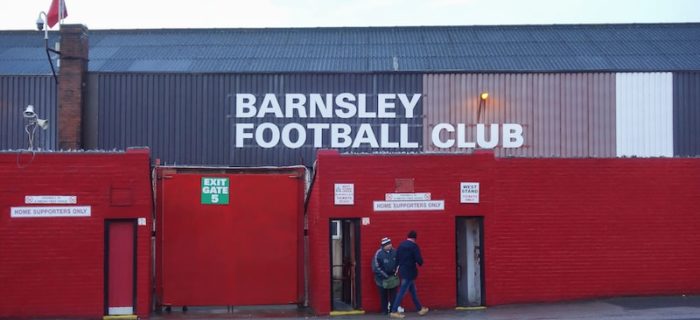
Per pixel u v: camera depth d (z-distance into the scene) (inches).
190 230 672.4
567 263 671.8
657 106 1079.6
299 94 1082.7
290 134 1080.2
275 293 679.7
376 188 656.4
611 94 1080.8
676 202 687.1
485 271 663.1
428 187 662.5
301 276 689.6
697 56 1151.0
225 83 1082.7
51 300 628.7
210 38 1291.8
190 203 674.2
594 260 674.8
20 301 625.9
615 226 679.1
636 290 677.9
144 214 641.0
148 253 639.8
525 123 1078.4
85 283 632.4
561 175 676.7
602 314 593.6
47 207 632.4
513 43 1240.2
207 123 1078.4
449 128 1079.0
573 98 1079.6
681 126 1078.4
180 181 673.6
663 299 666.8
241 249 677.9
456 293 657.6
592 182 679.7
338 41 1272.1
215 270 673.0
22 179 631.2
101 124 1075.9
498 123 1079.6
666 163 689.6
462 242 680.4
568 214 674.8
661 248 682.2
